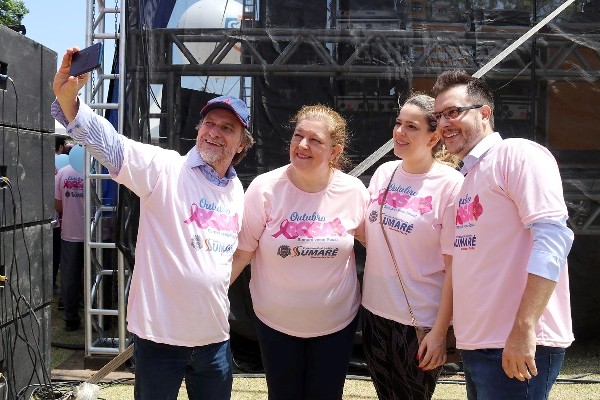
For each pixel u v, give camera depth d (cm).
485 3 458
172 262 232
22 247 345
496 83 463
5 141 323
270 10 461
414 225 259
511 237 211
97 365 473
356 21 459
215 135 245
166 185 236
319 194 269
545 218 199
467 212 221
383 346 269
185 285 233
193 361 243
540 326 209
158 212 235
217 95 464
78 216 586
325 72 460
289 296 267
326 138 259
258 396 416
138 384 240
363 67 458
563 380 441
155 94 462
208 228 241
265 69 460
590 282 483
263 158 463
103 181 508
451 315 254
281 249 264
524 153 209
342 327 276
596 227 467
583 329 494
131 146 234
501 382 212
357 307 285
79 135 224
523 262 211
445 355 256
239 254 276
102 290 491
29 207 353
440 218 258
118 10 487
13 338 335
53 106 233
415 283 263
